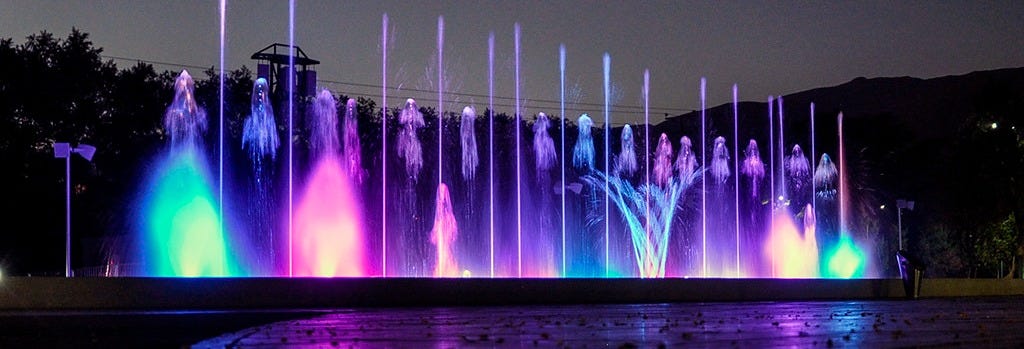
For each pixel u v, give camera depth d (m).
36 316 21.00
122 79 46.38
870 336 15.01
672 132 63.03
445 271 49.12
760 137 65.25
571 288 28.08
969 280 37.41
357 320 19.14
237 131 47.84
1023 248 53.81
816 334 15.38
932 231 55.97
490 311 22.88
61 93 44.53
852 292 33.31
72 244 45.31
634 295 28.97
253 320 20.33
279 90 47.47
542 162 55.09
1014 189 53.53
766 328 16.75
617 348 12.96
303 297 25.53
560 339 14.40
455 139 52.66
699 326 17.25
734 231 56.12
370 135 51.75
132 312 22.44
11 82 44.00
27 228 44.41
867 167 59.31
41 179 44.25
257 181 46.50
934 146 59.12
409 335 15.21
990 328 16.88
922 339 14.43
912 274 34.16
